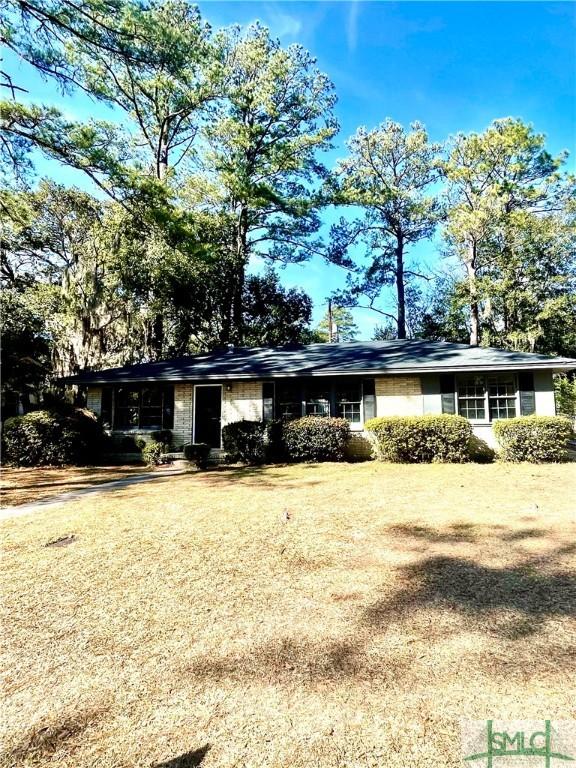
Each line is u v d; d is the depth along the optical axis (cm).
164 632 306
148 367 1437
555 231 2172
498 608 323
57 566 432
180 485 862
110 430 1367
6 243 1995
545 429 1046
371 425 1143
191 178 2031
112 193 1205
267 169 2227
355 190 2342
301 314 2427
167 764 195
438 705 225
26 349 1681
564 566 398
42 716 229
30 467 1185
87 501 720
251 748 201
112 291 1695
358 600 342
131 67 1233
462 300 2298
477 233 2241
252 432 1210
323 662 264
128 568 423
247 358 1471
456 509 606
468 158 2252
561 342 2236
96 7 1000
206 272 1923
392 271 2795
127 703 236
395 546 463
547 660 259
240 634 299
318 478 901
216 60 1758
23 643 298
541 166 2166
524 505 621
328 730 210
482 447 1163
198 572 409
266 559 435
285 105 2242
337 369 1216
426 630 296
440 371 1160
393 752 196
